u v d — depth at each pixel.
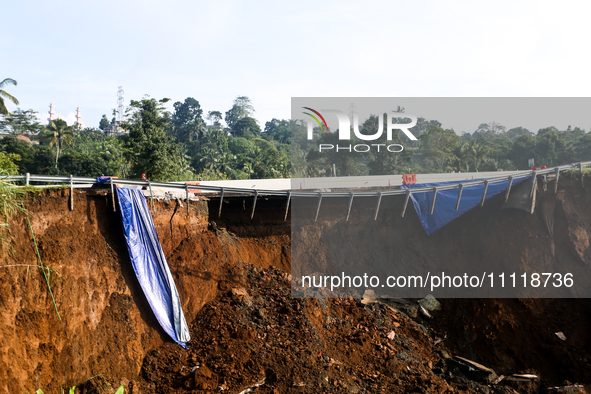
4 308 9.91
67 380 10.75
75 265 12.30
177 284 15.78
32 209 11.52
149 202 15.96
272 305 17.00
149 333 13.86
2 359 9.34
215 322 15.23
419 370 16.25
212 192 21.39
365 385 14.55
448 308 20.22
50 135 65.00
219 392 12.39
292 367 13.90
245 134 123.06
